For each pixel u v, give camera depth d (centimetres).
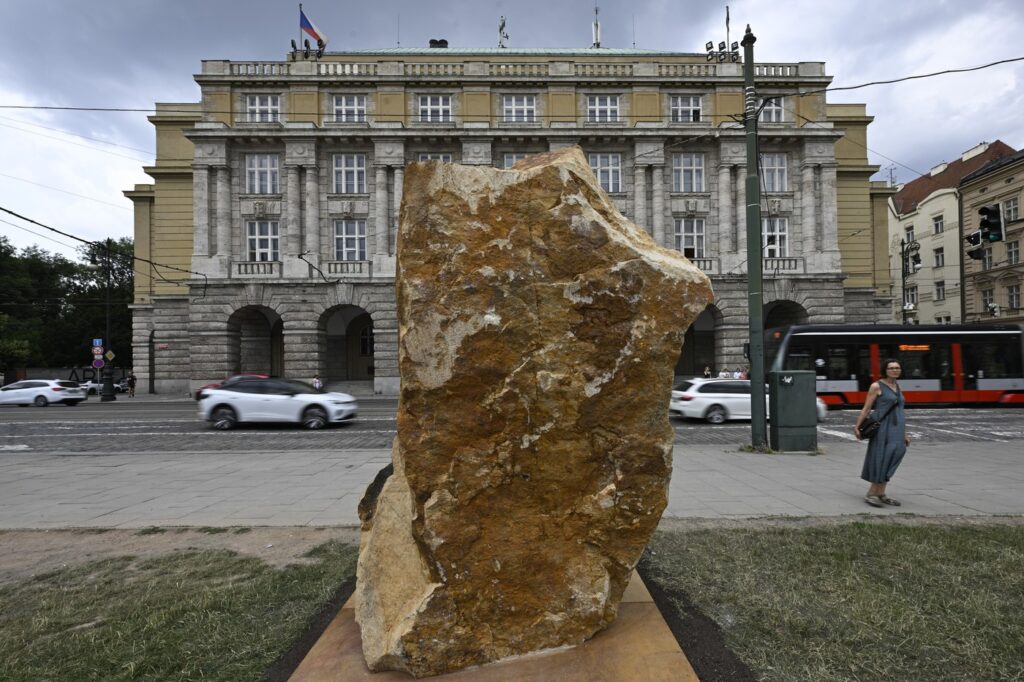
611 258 306
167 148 3547
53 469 970
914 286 4584
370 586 322
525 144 3281
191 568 476
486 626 298
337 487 807
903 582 414
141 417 2000
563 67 3341
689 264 327
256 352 3519
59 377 4838
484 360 296
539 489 304
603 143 3278
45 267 5628
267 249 3222
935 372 1964
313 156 3170
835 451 1088
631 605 363
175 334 3481
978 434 1351
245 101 3281
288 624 363
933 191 4903
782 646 326
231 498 744
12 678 309
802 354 1983
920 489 748
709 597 390
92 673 312
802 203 3241
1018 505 662
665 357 307
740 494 725
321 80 3250
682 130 3209
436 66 3359
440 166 312
